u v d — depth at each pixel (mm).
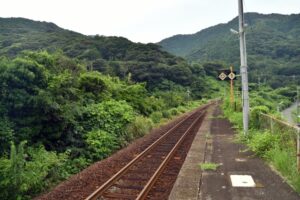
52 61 13438
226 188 7684
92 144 12578
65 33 162875
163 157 12594
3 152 9547
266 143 11195
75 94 13969
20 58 11383
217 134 18141
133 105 24188
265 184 7871
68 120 12133
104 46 120750
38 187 8555
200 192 7469
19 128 10453
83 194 8141
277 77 127562
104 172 10273
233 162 10445
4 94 10414
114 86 21359
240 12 15766
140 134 19047
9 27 192750
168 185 8680
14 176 7551
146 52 113000
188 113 45438
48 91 11523
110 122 15219
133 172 10156
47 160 9547
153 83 85250
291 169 8195
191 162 10875
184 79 97188
